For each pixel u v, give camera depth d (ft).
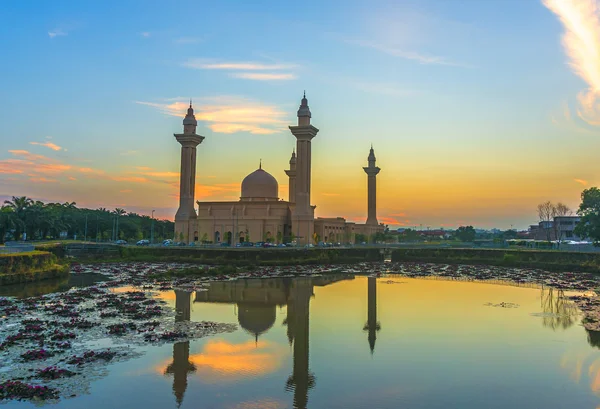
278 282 267.39
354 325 154.10
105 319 151.84
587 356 118.93
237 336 136.46
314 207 510.17
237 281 267.39
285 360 114.83
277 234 484.33
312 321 159.74
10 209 468.75
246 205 502.38
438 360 115.75
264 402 89.15
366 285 259.39
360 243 603.26
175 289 228.43
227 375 103.19
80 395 89.97
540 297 213.87
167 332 136.87
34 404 85.15
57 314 157.89
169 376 101.50
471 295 221.46
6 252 266.98
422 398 91.76
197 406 86.48
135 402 87.45
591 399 91.66
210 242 502.79
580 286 252.62
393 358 117.19
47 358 110.42
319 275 309.01
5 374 99.76
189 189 527.81
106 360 110.63
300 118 481.05
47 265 262.67
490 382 100.68
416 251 424.46
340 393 94.12
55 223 524.11
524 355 119.85
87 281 250.78
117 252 413.18
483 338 136.87
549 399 91.61
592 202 366.63
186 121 528.22
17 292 207.62
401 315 171.01
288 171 645.10
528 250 370.73
